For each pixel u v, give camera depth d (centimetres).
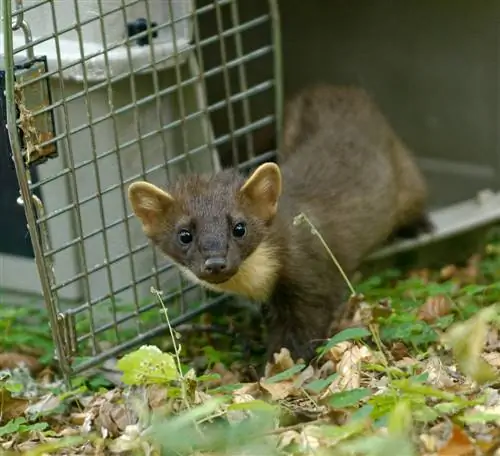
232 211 817
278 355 819
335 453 597
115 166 933
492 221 1094
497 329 792
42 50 899
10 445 707
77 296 975
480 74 1173
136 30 908
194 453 629
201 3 1162
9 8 750
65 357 841
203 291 943
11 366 912
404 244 1059
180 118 927
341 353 777
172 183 866
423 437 613
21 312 974
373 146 1021
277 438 635
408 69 1214
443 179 1221
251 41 1220
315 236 879
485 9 1152
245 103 983
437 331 824
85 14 891
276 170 827
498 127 1177
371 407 626
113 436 705
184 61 928
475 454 594
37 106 801
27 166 799
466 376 709
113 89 910
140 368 690
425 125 1223
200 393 712
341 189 953
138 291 967
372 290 958
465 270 1044
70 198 948
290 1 1244
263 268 845
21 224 1014
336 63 1252
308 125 1042
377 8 1211
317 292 875
